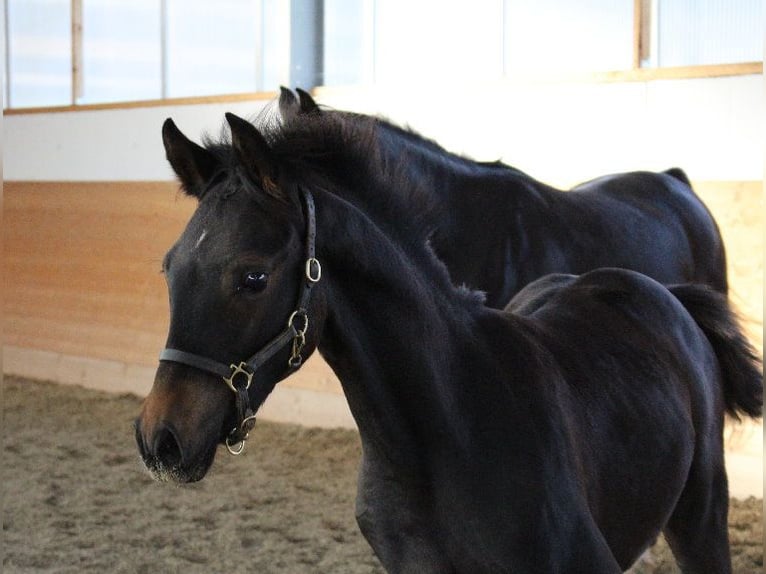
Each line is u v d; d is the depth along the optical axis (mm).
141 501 4281
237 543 3742
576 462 1814
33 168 7094
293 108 1973
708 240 4094
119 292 6551
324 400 5531
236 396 1558
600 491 1899
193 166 1709
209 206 1606
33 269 7129
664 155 4480
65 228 6891
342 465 4805
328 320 1691
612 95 4602
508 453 1726
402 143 3119
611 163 4617
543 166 4805
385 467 1766
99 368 6691
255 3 5879
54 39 7035
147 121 6301
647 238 3746
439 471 1719
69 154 6828
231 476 4637
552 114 4766
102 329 6672
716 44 4477
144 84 6516
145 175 6355
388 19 5492
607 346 2105
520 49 5043
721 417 2422
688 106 4406
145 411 1534
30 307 7152
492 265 3234
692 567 2301
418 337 1716
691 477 2254
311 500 4270
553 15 4914
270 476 4633
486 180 3299
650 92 4500
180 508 4172
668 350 2238
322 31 5762
